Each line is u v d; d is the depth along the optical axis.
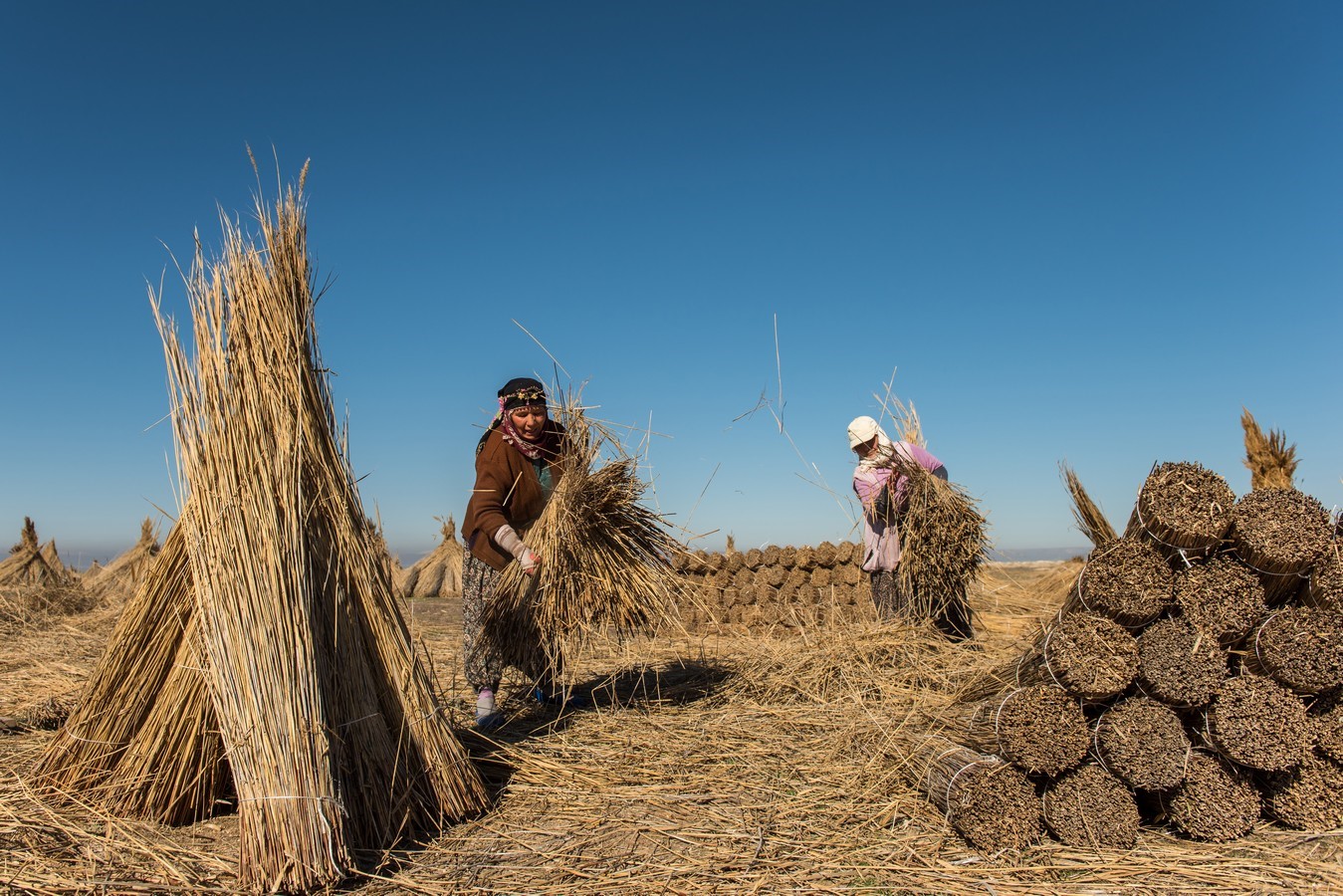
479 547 4.54
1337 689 3.09
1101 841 2.99
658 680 5.69
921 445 6.67
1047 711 3.02
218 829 3.16
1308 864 2.81
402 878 2.79
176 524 3.28
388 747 3.13
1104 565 3.12
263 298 3.13
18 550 11.26
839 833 3.15
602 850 3.03
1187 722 3.16
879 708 4.72
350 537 3.21
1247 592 3.10
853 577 8.12
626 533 4.77
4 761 3.79
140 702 3.32
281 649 2.76
